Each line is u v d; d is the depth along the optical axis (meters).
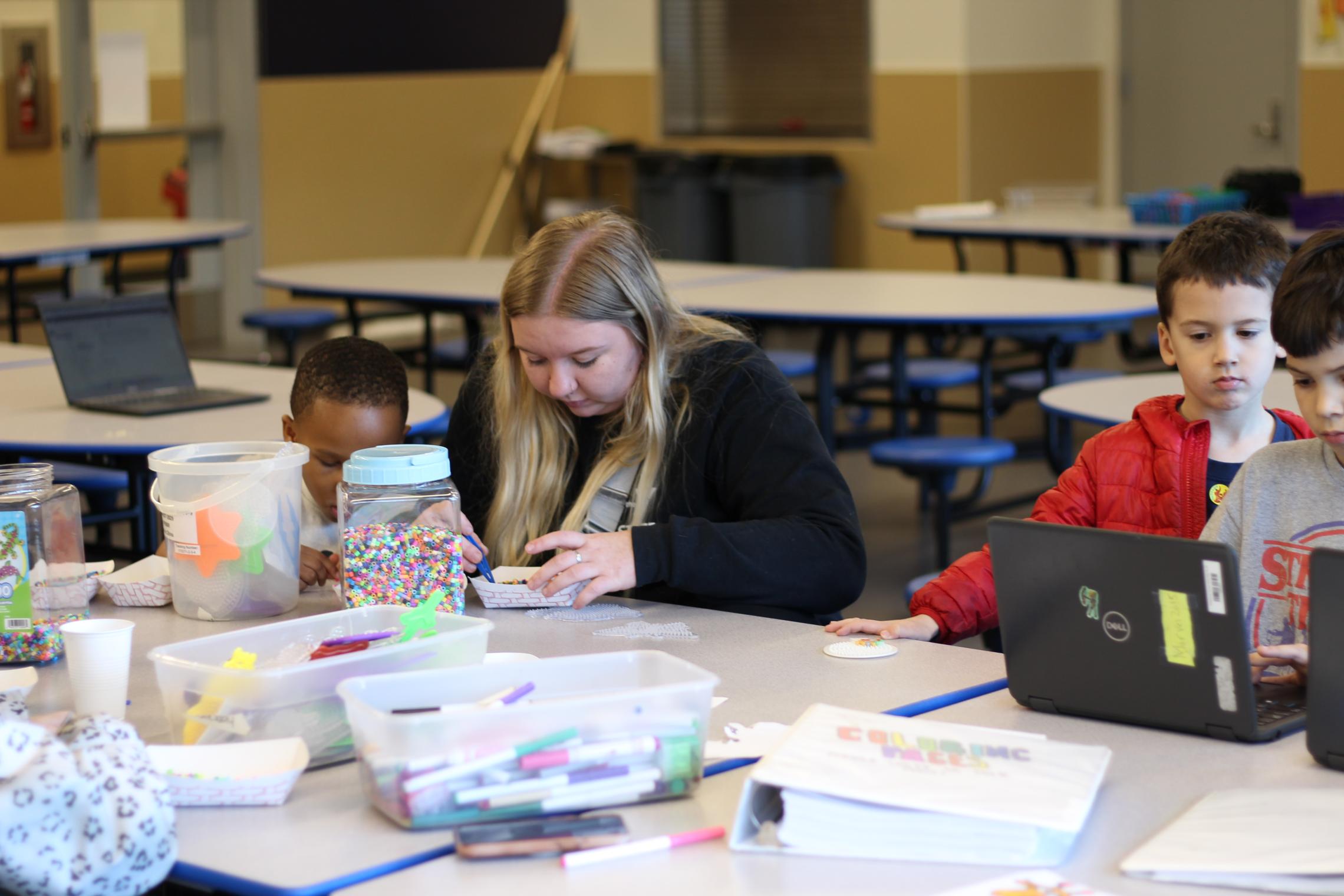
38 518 1.68
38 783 1.14
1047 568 1.46
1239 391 1.88
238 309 8.99
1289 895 1.10
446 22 9.80
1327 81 8.53
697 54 10.18
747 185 9.45
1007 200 7.60
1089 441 2.10
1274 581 1.67
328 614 1.60
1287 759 1.36
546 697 1.39
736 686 1.59
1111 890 1.12
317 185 9.23
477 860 1.19
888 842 1.18
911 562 4.68
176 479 1.88
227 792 1.29
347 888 1.15
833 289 4.89
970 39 8.97
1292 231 5.79
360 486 1.82
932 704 1.54
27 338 8.07
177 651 1.47
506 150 10.25
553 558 2.01
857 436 5.70
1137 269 9.63
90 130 8.18
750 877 1.15
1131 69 9.54
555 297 1.95
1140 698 1.44
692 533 1.92
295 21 9.02
